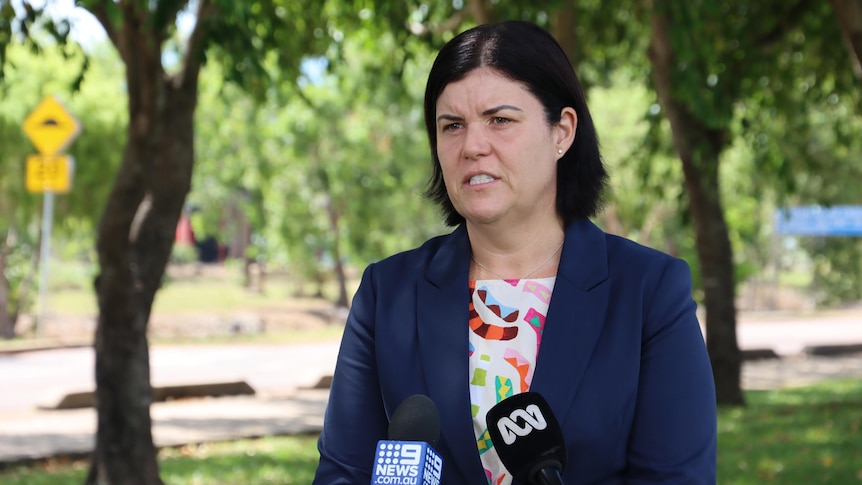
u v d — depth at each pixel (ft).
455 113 6.10
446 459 6.06
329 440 6.44
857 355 67.77
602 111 85.35
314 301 118.83
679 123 36.32
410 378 6.21
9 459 29.50
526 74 6.05
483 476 5.98
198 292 127.65
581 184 6.38
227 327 87.20
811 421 35.73
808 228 65.10
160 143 20.86
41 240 80.69
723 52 32.81
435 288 6.36
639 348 6.02
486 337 6.20
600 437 5.89
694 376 6.00
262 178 93.76
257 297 122.93
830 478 25.75
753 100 38.96
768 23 34.01
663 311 6.08
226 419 38.09
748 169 59.36
